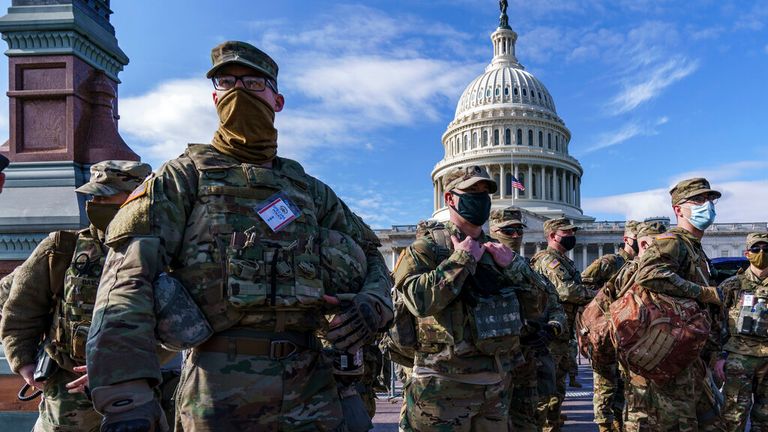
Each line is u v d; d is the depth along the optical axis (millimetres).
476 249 4633
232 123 3043
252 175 2961
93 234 4523
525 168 100688
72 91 7074
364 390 6004
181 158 2992
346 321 2947
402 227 86250
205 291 2742
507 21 117375
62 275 4438
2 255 6719
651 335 5801
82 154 7207
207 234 2791
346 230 3459
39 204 6773
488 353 4742
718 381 8109
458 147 106812
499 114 102375
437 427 4770
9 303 4414
